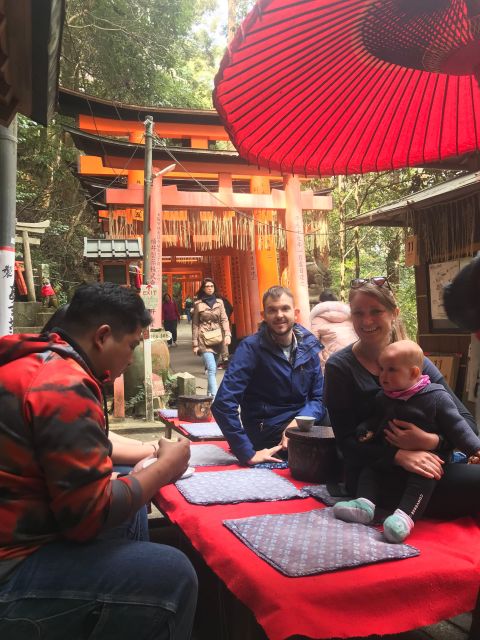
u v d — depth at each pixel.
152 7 15.11
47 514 1.56
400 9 1.60
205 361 8.00
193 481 2.70
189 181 14.27
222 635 2.19
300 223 11.91
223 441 3.68
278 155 2.12
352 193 14.88
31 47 2.98
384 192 14.76
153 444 2.82
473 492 2.10
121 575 1.55
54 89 3.70
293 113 1.94
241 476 2.81
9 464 1.51
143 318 1.86
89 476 1.49
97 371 1.80
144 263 9.11
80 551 1.59
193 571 1.65
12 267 4.13
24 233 10.93
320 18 1.60
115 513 1.58
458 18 1.58
